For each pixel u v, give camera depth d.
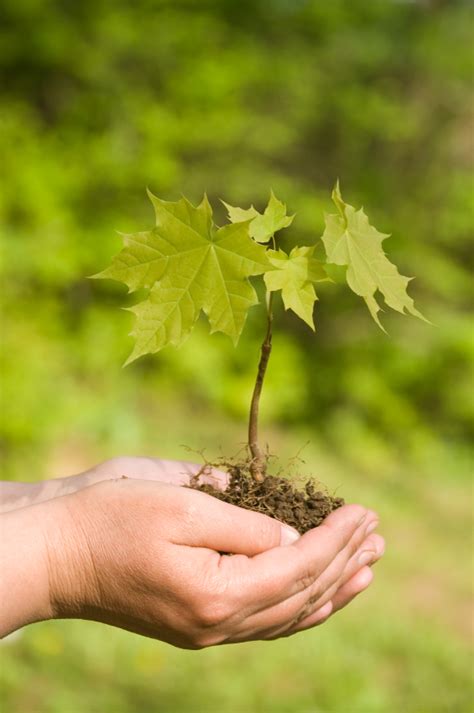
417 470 3.13
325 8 3.71
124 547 0.94
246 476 1.03
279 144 3.57
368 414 3.38
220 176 3.54
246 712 1.61
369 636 1.90
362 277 0.95
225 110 3.43
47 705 1.55
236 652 1.78
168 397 3.19
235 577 0.95
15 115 3.25
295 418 3.37
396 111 3.66
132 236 0.93
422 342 3.51
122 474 1.06
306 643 1.83
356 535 1.00
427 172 3.87
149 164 3.29
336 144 3.80
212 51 3.56
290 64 3.59
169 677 1.68
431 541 2.46
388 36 3.81
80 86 3.54
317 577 0.97
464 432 3.48
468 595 2.15
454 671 1.81
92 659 1.70
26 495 1.06
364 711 1.64
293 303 0.95
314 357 3.54
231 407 3.19
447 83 3.84
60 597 0.96
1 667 1.62
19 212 3.03
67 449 2.69
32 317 2.91
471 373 3.44
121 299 3.25
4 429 2.40
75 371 3.04
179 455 2.80
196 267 0.93
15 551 0.94
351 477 2.92
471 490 2.99
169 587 0.94
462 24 3.85
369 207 3.64
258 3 3.77
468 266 3.84
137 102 3.41
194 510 0.95
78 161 3.27
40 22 3.34
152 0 3.56
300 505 1.02
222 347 3.31
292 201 3.47
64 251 2.98
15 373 2.50
